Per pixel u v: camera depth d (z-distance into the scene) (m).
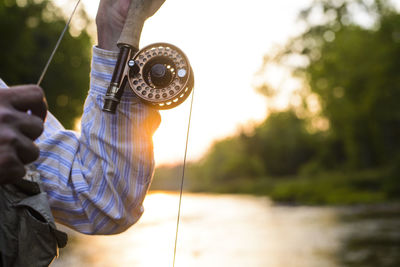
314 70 33.22
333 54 31.45
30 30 19.23
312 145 54.59
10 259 0.87
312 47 33.53
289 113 59.78
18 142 0.52
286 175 62.09
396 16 28.50
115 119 0.98
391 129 36.88
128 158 0.99
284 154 62.81
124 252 6.76
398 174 29.47
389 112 32.72
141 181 1.02
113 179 1.00
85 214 1.01
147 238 8.06
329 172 45.03
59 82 20.88
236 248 7.87
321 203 28.94
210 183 77.00
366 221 14.24
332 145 47.72
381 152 37.25
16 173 0.52
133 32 0.89
